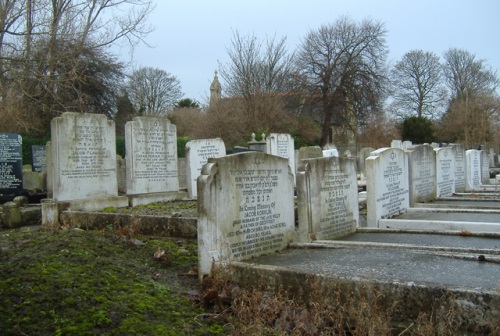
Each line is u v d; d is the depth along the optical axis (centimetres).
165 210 1068
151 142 1325
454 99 5178
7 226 1134
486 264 512
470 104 4316
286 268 492
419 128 4803
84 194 1162
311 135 4134
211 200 550
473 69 5269
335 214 831
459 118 4259
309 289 460
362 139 4359
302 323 404
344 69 4216
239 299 467
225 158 573
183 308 465
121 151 2617
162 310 447
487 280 433
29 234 692
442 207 1175
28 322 393
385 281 420
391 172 1054
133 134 1270
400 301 409
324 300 437
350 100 4256
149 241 771
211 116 3381
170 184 1384
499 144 4175
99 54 2623
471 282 425
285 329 407
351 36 4231
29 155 2275
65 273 491
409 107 5291
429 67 5191
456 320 382
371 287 423
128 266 579
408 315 405
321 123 4475
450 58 5353
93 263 541
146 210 1069
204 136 3375
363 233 877
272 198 657
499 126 4166
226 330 423
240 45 3822
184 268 622
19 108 1859
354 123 4409
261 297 460
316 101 4347
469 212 1088
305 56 4306
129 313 423
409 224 938
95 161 1194
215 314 454
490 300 370
